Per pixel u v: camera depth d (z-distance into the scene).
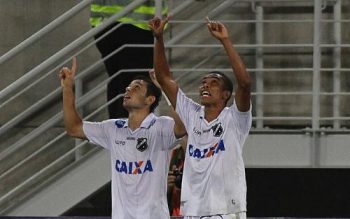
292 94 23.31
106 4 24.05
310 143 22.58
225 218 16.62
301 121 25.78
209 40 26.06
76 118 18.38
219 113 17.08
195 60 26.02
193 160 16.91
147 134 18.02
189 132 17.14
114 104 23.91
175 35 26.02
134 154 18.03
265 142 22.75
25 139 23.30
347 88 25.78
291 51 25.97
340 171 27.45
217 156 16.77
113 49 23.91
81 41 22.34
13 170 24.72
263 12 26.11
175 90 17.64
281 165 22.66
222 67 26.05
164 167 18.05
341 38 25.95
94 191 22.98
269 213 28.53
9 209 23.14
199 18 26.11
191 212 16.78
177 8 23.86
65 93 18.39
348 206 28.14
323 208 28.34
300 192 28.09
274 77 25.97
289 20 24.66
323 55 25.84
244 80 16.55
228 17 26.14
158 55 17.70
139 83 18.22
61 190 23.06
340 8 25.66
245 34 26.06
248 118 16.88
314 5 23.42
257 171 27.77
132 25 23.58
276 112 25.92
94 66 23.34
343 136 22.48
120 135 18.20
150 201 17.91
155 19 17.62
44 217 20.62
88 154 23.12
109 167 22.95
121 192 18.05
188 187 16.94
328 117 24.56
